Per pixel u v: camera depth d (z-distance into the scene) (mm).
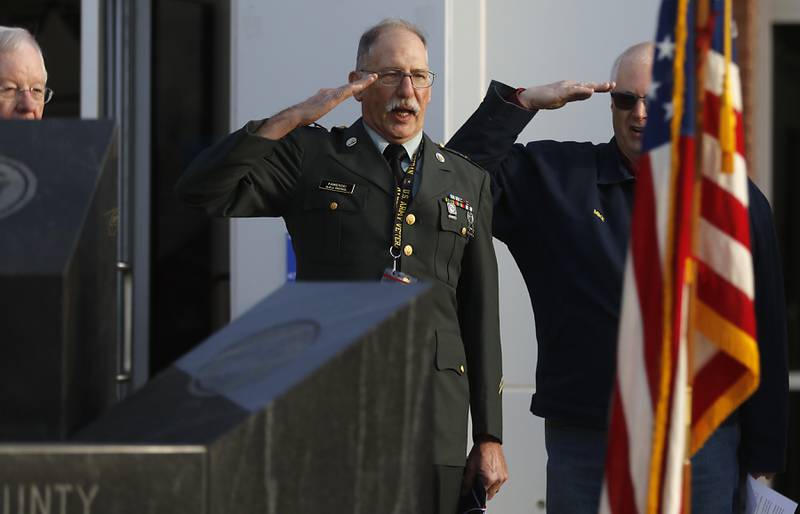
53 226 7930
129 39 20156
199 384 7801
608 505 9984
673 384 9867
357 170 12484
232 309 18625
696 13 10516
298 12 18328
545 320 13562
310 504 7234
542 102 13766
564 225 13438
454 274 12617
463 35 18500
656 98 10305
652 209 10141
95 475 6609
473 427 12742
